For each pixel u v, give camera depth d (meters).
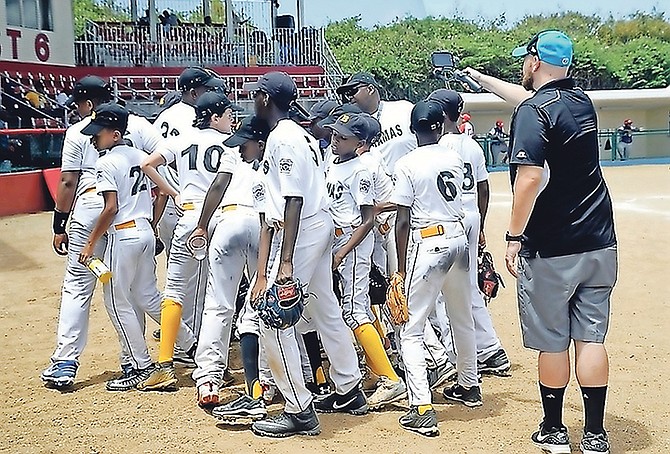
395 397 5.23
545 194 4.19
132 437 4.76
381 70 44.47
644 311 8.03
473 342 5.14
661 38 56.84
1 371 6.16
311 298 4.87
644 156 37.00
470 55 47.47
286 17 27.03
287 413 4.74
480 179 5.87
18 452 4.56
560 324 4.31
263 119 4.98
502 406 5.27
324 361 6.29
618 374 5.95
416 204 4.84
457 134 5.80
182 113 6.17
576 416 5.05
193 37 25.61
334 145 5.34
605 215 4.24
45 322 7.75
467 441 4.65
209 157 5.64
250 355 5.07
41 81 22.67
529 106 4.17
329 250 4.79
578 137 4.12
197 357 5.27
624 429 4.83
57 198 5.85
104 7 37.88
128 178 5.61
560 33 4.38
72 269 5.87
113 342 7.00
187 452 4.52
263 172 4.61
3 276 10.05
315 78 25.91
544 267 4.24
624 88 49.28
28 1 22.42
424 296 4.85
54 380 5.68
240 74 25.53
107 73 24.33
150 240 5.69
